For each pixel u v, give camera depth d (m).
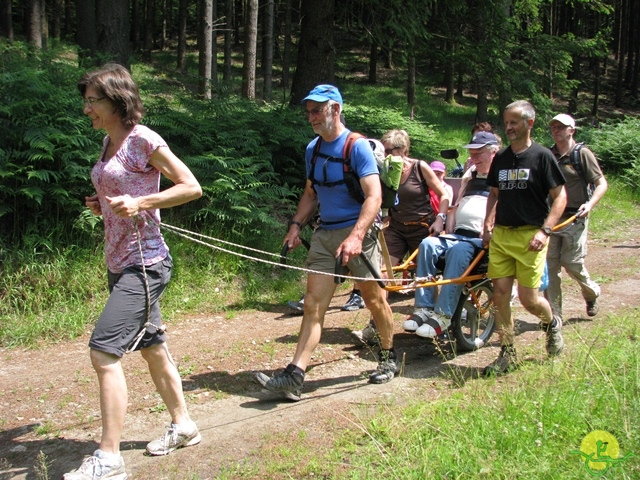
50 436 4.05
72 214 7.18
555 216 4.57
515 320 6.34
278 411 4.30
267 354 5.49
